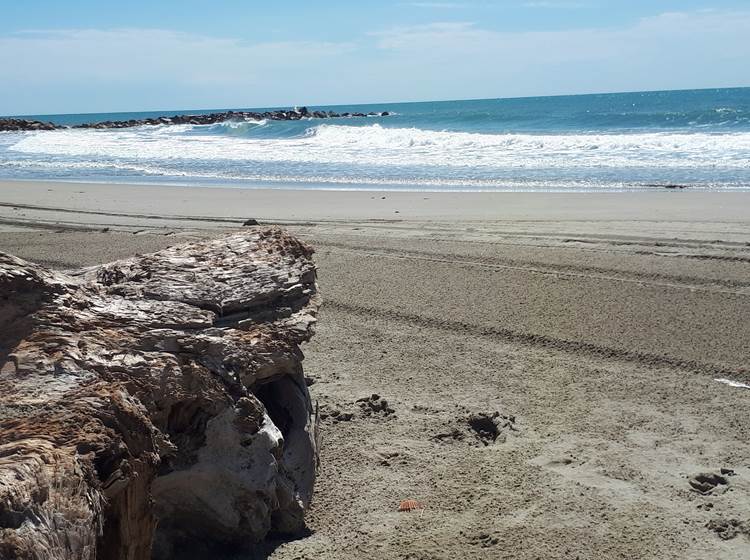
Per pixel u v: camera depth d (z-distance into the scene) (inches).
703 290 337.4
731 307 312.3
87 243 474.9
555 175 858.8
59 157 1387.8
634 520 165.5
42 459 103.3
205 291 171.0
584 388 241.9
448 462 194.4
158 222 568.1
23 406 119.0
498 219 554.3
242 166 1097.4
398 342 288.5
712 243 435.8
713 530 162.1
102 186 858.1
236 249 190.5
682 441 203.9
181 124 2802.7
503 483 182.7
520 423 217.9
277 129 1932.8
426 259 412.2
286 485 159.8
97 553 112.9
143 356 143.8
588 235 470.6
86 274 175.5
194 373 148.3
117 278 169.6
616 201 636.7
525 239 463.8
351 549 155.7
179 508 150.2
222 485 149.9
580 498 174.7
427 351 278.2
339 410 225.9
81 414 118.3
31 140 2004.2
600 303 324.2
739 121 1496.1
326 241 471.8
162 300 164.9
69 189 829.2
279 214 602.5
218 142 1646.2
